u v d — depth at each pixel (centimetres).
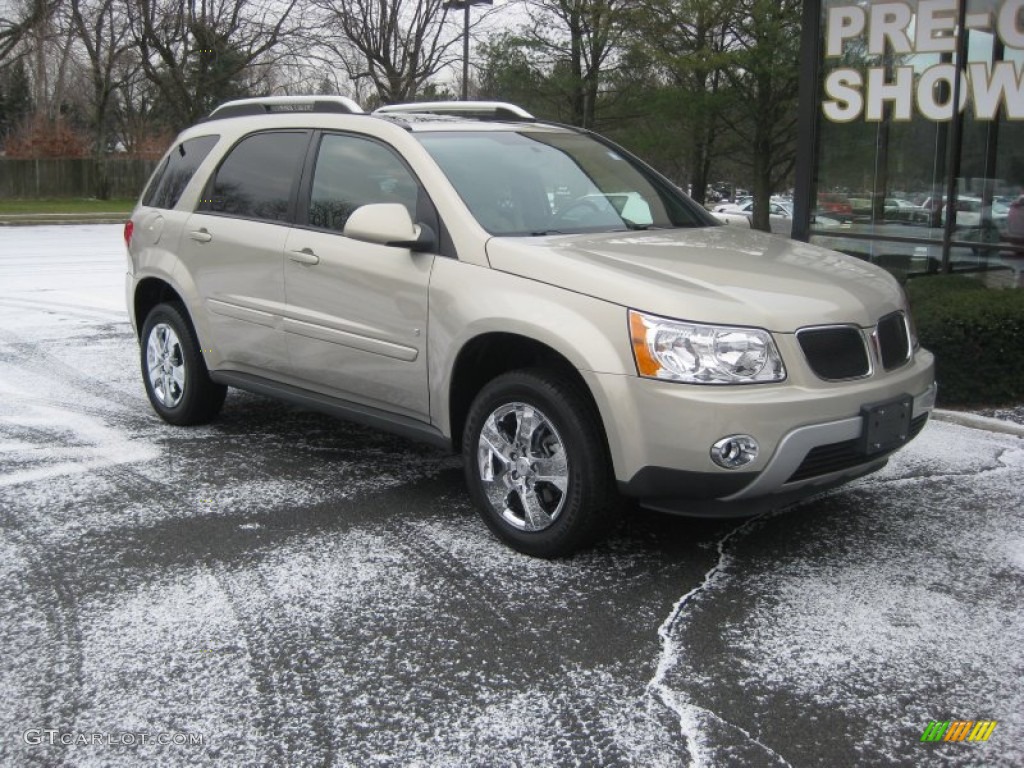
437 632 372
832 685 337
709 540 463
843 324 414
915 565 436
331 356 517
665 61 2592
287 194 552
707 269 434
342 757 296
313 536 464
